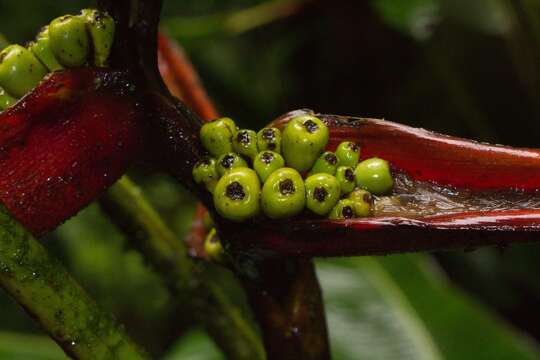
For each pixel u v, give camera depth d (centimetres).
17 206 49
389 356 69
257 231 50
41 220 49
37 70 49
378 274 76
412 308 73
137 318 123
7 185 49
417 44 99
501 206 50
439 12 90
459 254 101
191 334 77
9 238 47
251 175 49
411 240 49
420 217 49
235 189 49
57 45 49
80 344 48
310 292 52
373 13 99
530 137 94
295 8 95
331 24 103
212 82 109
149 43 49
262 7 94
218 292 59
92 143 49
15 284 47
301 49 107
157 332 124
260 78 110
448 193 50
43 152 49
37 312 47
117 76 49
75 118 49
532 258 96
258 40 109
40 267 47
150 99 50
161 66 58
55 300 47
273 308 52
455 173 50
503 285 99
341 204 49
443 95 101
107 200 58
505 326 72
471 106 96
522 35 82
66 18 49
